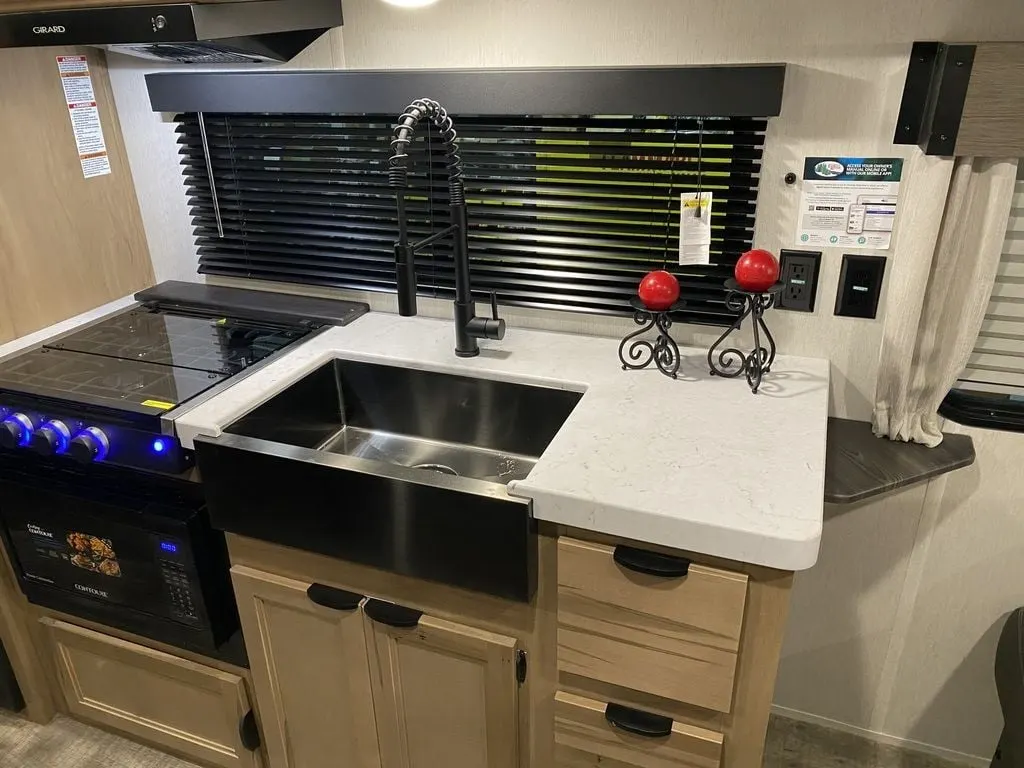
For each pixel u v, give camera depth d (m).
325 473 1.36
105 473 1.62
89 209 1.97
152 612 1.71
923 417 1.62
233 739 1.83
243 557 1.57
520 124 1.68
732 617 1.21
